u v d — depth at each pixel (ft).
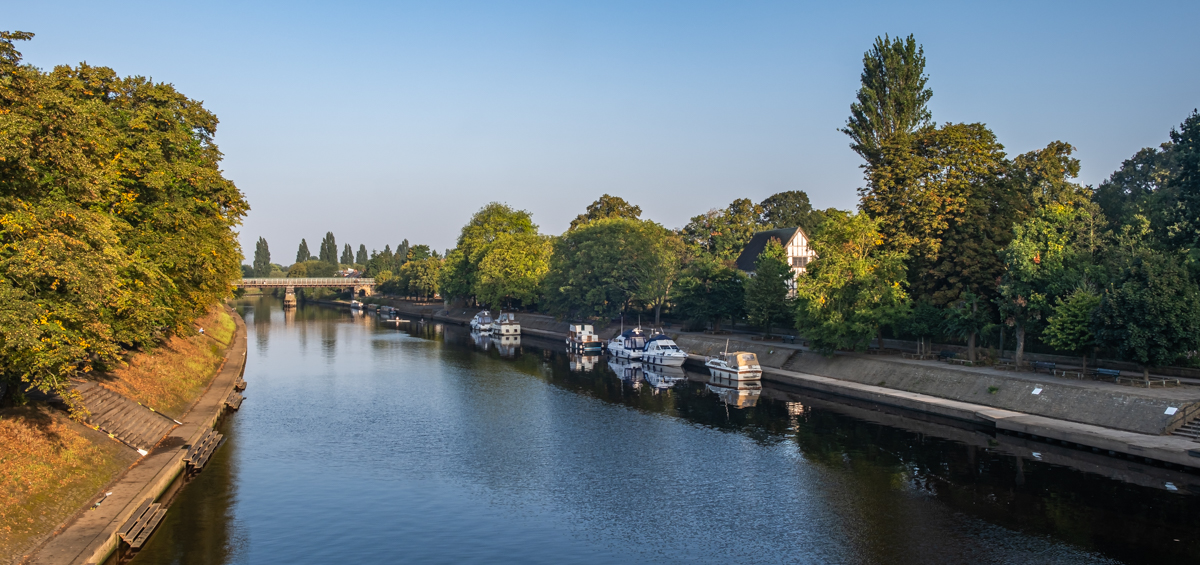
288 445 159.53
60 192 96.78
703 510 120.57
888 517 115.65
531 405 207.41
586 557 101.50
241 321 471.21
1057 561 97.86
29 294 87.76
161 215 146.41
